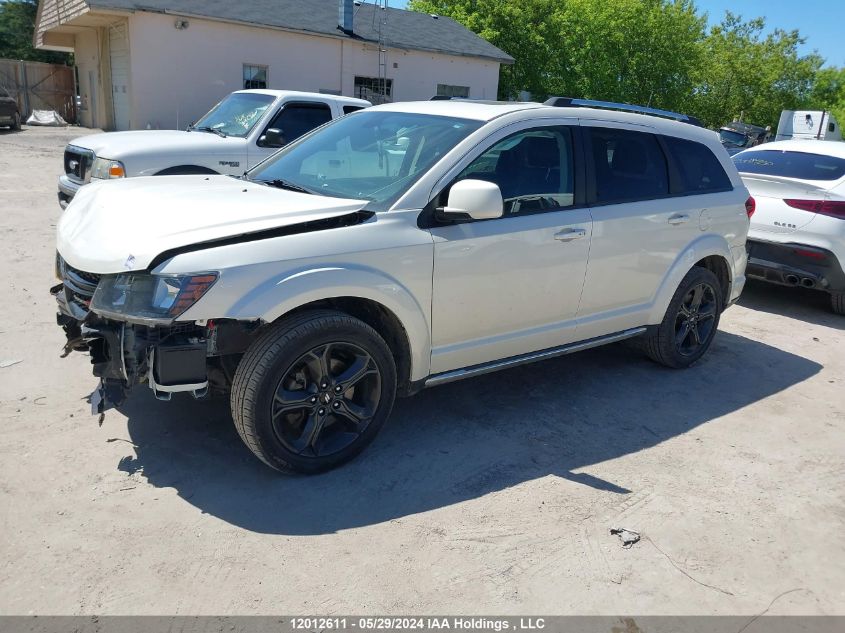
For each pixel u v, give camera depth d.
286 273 3.22
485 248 3.87
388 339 3.78
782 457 4.11
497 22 29.67
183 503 3.25
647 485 3.68
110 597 2.64
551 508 3.41
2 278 6.43
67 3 19.77
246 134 8.29
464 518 3.28
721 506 3.53
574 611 2.73
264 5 21.33
